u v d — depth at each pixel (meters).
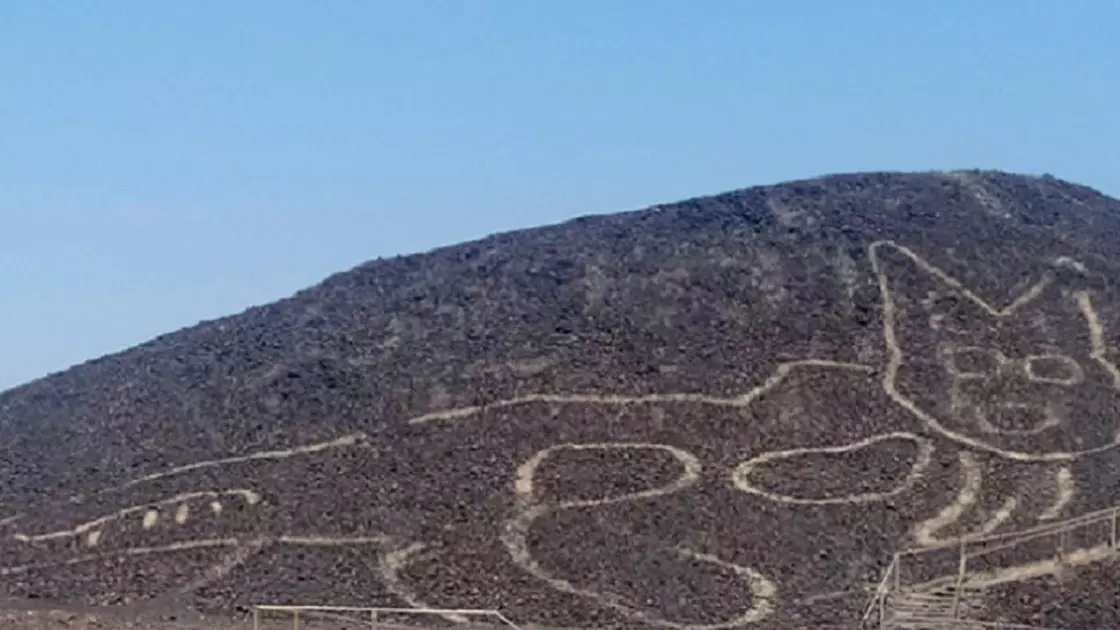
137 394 63.75
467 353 60.56
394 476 53.97
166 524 52.84
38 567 51.44
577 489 52.44
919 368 58.34
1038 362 59.16
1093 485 52.31
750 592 47.22
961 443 54.72
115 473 57.03
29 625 45.12
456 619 45.84
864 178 72.81
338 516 52.09
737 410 56.12
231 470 55.56
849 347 59.38
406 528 51.19
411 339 62.59
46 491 56.72
